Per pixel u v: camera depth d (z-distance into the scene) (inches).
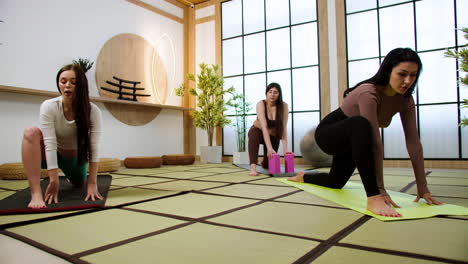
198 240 33.9
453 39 127.6
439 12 130.4
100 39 143.6
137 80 161.6
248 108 174.6
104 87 144.0
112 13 149.6
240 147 170.2
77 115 54.6
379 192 45.9
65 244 33.1
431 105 130.7
